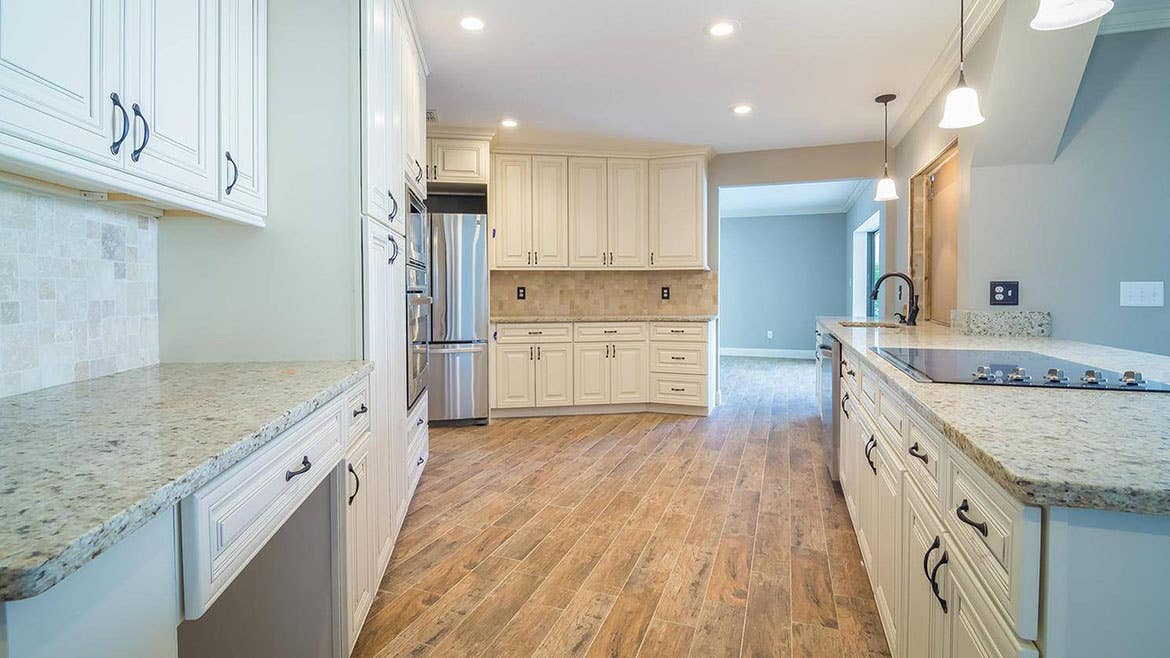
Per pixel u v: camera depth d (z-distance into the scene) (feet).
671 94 11.91
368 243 5.83
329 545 4.66
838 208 29.91
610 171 16.48
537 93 11.85
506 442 13.41
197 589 2.46
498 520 8.77
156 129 3.70
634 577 7.02
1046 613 2.34
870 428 6.36
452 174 14.62
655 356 16.46
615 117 13.47
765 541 8.01
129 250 5.14
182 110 4.03
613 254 16.56
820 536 8.18
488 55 9.98
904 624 4.70
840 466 10.09
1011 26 7.59
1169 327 8.27
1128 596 2.27
